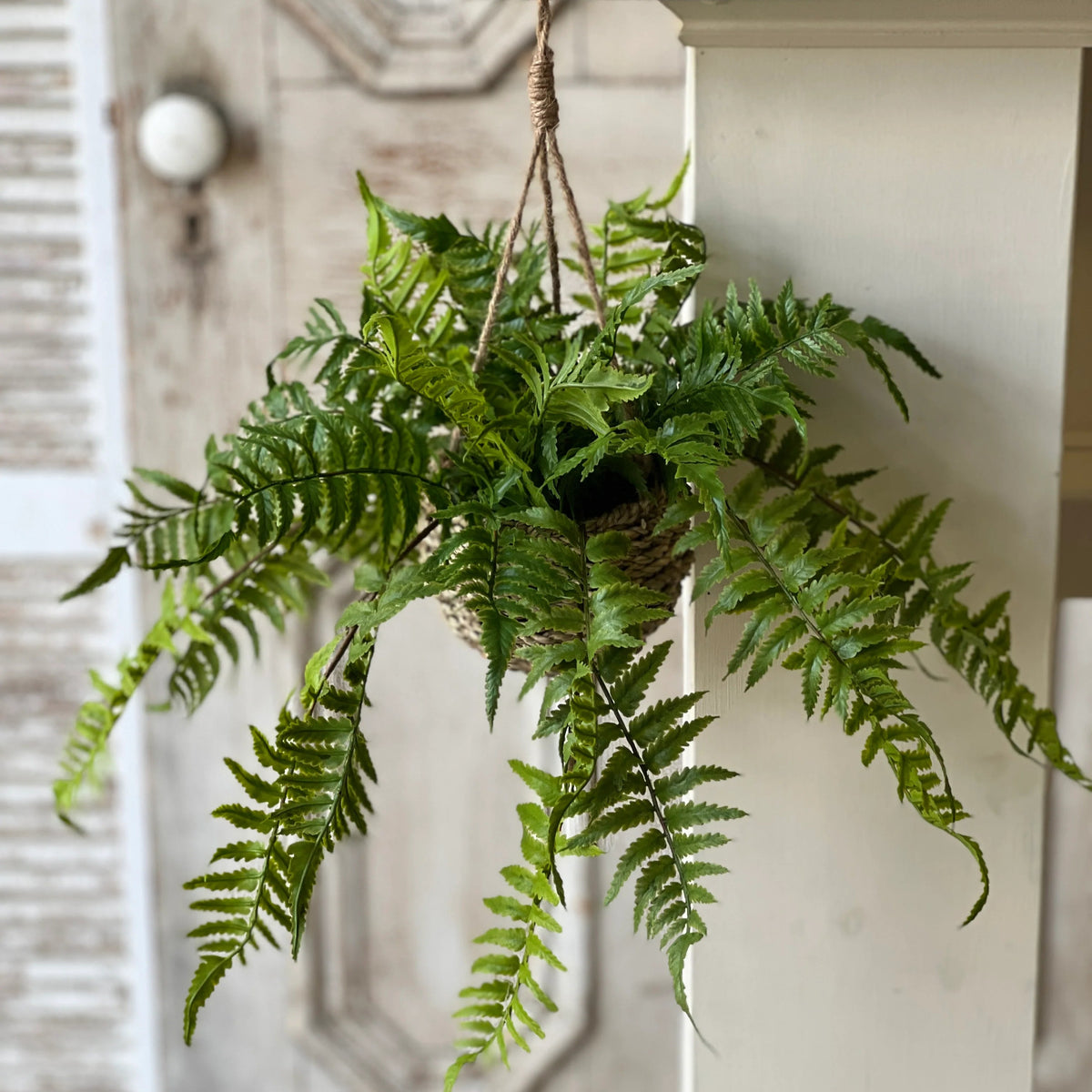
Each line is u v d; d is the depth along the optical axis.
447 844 1.83
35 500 1.73
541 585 0.71
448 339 0.91
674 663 1.63
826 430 0.91
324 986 1.89
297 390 0.91
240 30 1.59
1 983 1.89
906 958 0.97
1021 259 0.89
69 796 1.11
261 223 1.64
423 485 0.81
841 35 0.85
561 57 1.58
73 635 1.77
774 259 0.89
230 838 1.81
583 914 1.83
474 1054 0.81
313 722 0.75
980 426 0.91
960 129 0.87
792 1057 0.98
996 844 0.96
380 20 1.58
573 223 0.84
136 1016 1.89
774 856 0.95
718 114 0.87
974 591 0.94
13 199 1.65
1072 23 0.83
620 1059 1.87
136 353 1.68
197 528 1.01
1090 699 1.78
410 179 1.62
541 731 0.74
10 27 1.60
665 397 0.81
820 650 0.73
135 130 1.62
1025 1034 0.98
